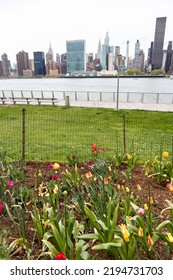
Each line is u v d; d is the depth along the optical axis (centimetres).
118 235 216
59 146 748
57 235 208
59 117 1374
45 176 405
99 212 254
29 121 1252
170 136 948
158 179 392
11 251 220
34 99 1956
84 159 560
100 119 1327
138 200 325
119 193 340
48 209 244
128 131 1054
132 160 454
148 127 1155
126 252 204
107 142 830
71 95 3023
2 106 1778
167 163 404
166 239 218
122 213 271
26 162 479
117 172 402
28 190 315
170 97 2844
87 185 315
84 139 877
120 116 1406
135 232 213
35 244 239
